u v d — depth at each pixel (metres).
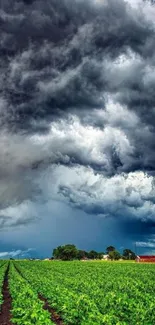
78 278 47.44
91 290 32.56
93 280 44.34
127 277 48.94
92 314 18.39
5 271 69.19
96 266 87.00
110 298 25.30
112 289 35.16
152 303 22.12
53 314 25.38
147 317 19.47
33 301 22.72
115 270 68.38
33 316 17.77
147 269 71.06
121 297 26.03
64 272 63.62
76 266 87.69
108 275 54.62
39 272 62.88
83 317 18.75
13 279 43.41
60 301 24.38
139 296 28.67
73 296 25.38
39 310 19.34
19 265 97.75
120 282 40.03
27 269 75.75
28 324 17.28
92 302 23.03
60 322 22.84
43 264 104.38
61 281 42.56
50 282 38.66
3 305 29.80
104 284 38.81
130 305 22.19
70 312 20.45
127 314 21.34
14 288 31.89
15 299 26.64
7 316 25.17
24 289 29.38
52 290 30.36
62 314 23.34
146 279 46.47
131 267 80.44
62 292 28.08
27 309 19.97
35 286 37.19
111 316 18.39
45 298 32.19
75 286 35.81
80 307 21.28
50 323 17.53
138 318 19.41
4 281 49.44
